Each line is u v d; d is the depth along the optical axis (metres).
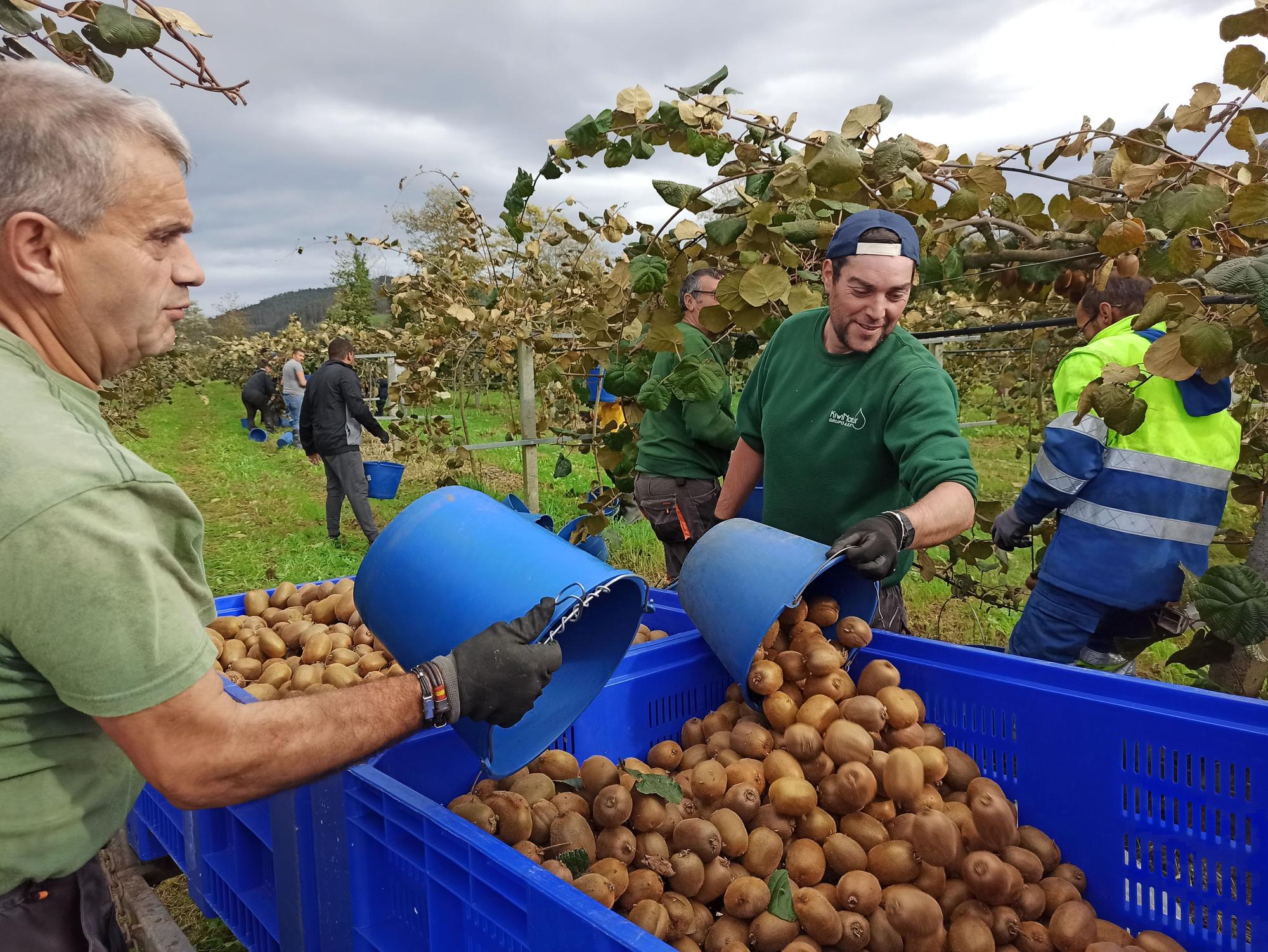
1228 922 1.77
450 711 1.32
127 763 1.32
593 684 2.00
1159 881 1.88
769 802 2.06
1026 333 6.15
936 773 2.09
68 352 1.20
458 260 7.16
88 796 1.24
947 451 2.33
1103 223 3.05
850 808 2.04
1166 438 2.73
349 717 1.23
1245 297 2.39
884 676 2.22
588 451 5.48
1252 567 2.59
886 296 2.36
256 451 16.64
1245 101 2.78
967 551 4.28
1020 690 2.11
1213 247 2.56
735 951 1.81
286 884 1.80
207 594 1.25
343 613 3.31
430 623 1.75
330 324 23.77
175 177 1.20
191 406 31.59
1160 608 2.90
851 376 2.62
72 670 1.02
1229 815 1.76
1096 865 1.99
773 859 1.97
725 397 4.21
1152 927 1.89
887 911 1.85
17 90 1.06
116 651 1.02
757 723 2.29
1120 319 3.15
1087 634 2.95
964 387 11.05
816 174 2.69
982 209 3.13
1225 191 2.56
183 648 1.07
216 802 1.13
